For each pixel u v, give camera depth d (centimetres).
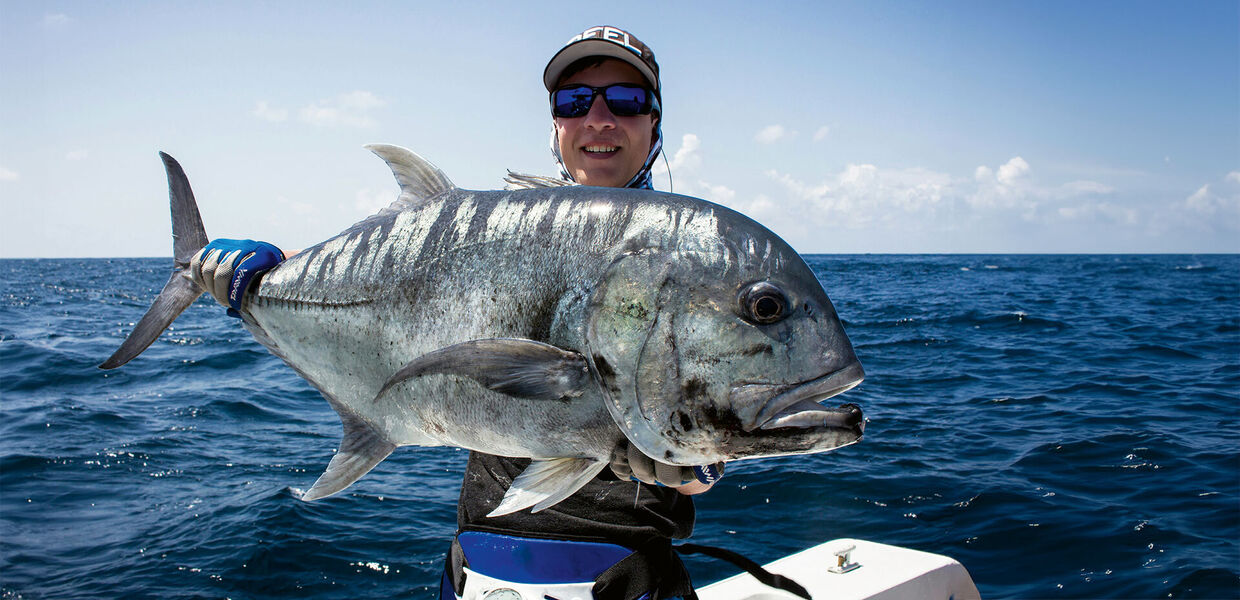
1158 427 938
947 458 806
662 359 184
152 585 549
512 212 202
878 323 2223
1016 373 1375
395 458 862
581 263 192
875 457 806
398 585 557
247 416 1070
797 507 674
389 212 222
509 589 242
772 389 183
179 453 871
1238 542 585
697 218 192
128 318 2653
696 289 185
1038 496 688
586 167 260
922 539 609
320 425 1028
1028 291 4003
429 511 690
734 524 643
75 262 17862
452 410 199
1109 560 564
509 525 248
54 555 596
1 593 534
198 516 674
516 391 186
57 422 995
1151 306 2991
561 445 194
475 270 200
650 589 242
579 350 189
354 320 215
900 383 1270
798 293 187
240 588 546
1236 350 1694
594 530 243
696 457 188
